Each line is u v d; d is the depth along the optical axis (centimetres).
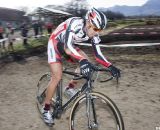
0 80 678
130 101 481
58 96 344
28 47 1384
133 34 1812
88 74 287
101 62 301
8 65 906
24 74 744
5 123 399
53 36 326
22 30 1459
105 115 351
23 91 566
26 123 397
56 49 322
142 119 399
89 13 291
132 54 1050
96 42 305
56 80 328
